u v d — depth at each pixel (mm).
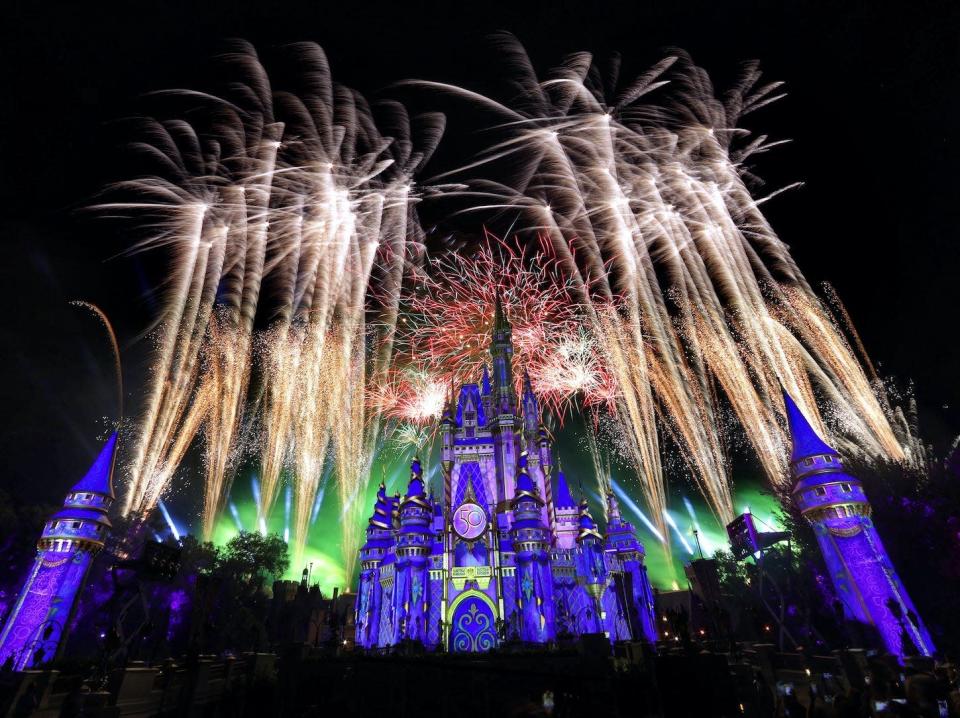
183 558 58594
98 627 43750
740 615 42875
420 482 57000
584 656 26406
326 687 28516
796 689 24078
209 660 28391
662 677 17609
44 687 22453
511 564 50594
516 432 59375
